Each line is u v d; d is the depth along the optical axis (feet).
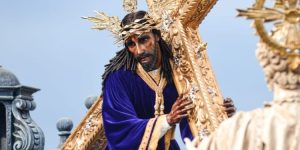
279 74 26.17
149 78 44.11
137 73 44.27
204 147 26.25
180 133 44.37
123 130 43.24
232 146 25.86
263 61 26.37
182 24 45.32
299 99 25.95
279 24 26.40
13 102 62.13
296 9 26.32
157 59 43.83
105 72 45.11
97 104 48.85
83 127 49.75
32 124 62.44
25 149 61.77
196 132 42.70
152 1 45.44
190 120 43.21
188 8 44.60
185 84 43.75
